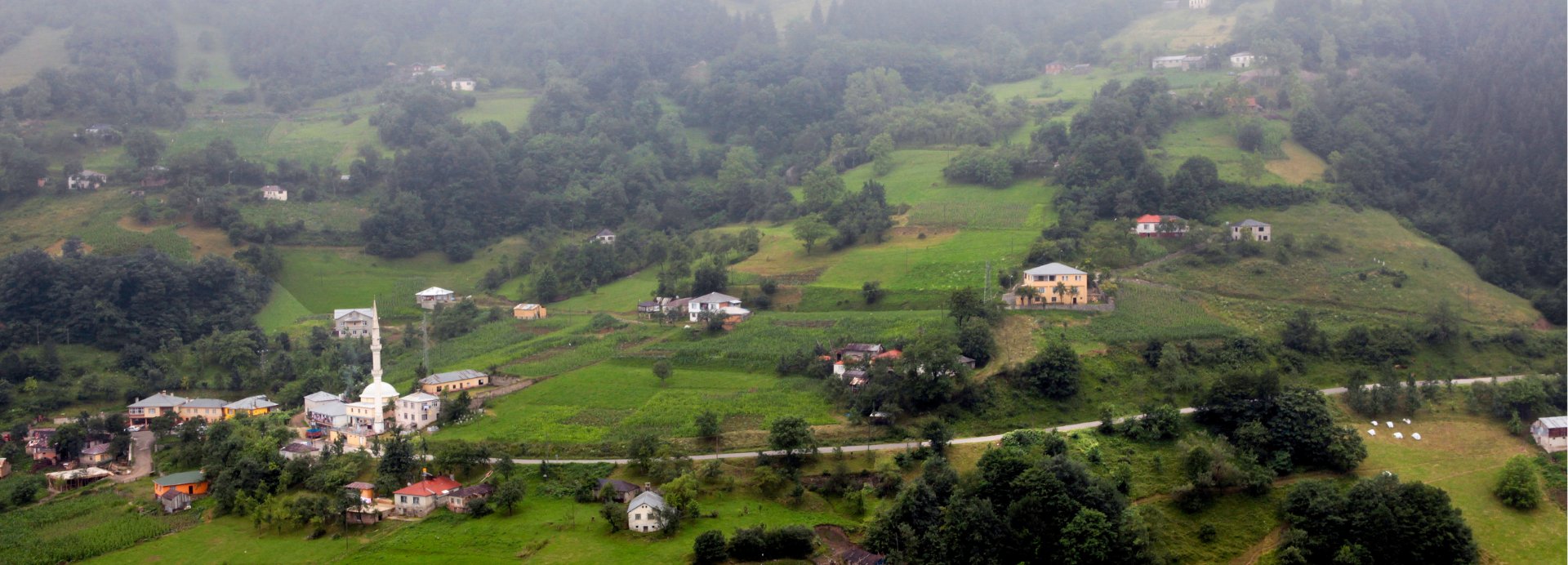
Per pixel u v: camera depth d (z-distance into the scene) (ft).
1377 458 497.05
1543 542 432.66
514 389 618.03
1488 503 459.73
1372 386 562.66
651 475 480.23
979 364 576.20
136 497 528.22
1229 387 511.81
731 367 631.97
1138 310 646.33
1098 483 439.22
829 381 572.10
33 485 538.88
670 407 566.77
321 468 507.30
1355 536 415.03
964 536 413.39
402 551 423.64
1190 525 445.78
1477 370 592.19
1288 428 491.31
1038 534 418.31
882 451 497.05
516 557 411.95
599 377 629.92
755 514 448.65
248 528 472.85
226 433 572.92
